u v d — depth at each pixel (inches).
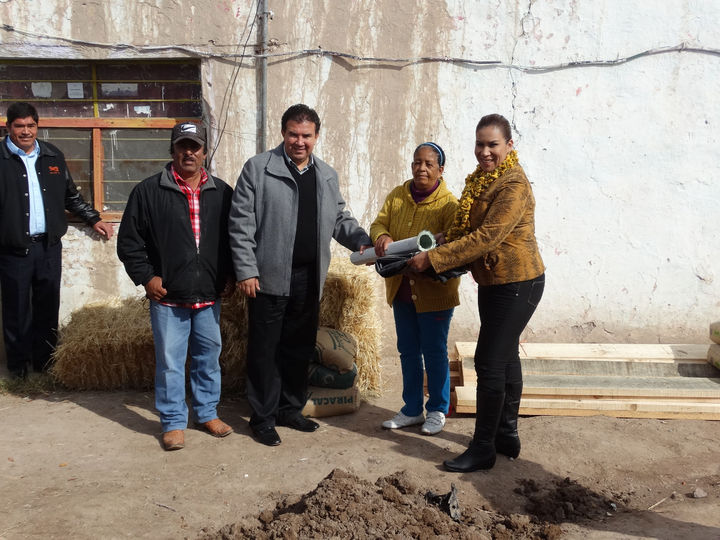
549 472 154.9
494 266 147.2
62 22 220.1
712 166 228.7
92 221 223.9
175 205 162.2
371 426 181.3
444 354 172.2
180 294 164.2
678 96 226.2
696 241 231.8
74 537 126.7
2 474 151.5
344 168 230.2
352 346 194.1
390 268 156.9
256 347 170.4
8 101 230.1
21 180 204.1
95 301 226.2
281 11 222.2
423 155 162.6
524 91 226.8
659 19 223.0
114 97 231.5
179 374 169.0
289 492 144.9
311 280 173.2
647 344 219.0
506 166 147.3
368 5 223.1
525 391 188.4
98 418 184.7
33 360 217.5
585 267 233.9
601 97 226.8
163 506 138.5
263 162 166.7
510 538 128.6
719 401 185.9
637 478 153.7
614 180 230.1
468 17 223.6
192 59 226.5
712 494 146.4
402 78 226.2
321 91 226.4
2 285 208.5
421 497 141.3
